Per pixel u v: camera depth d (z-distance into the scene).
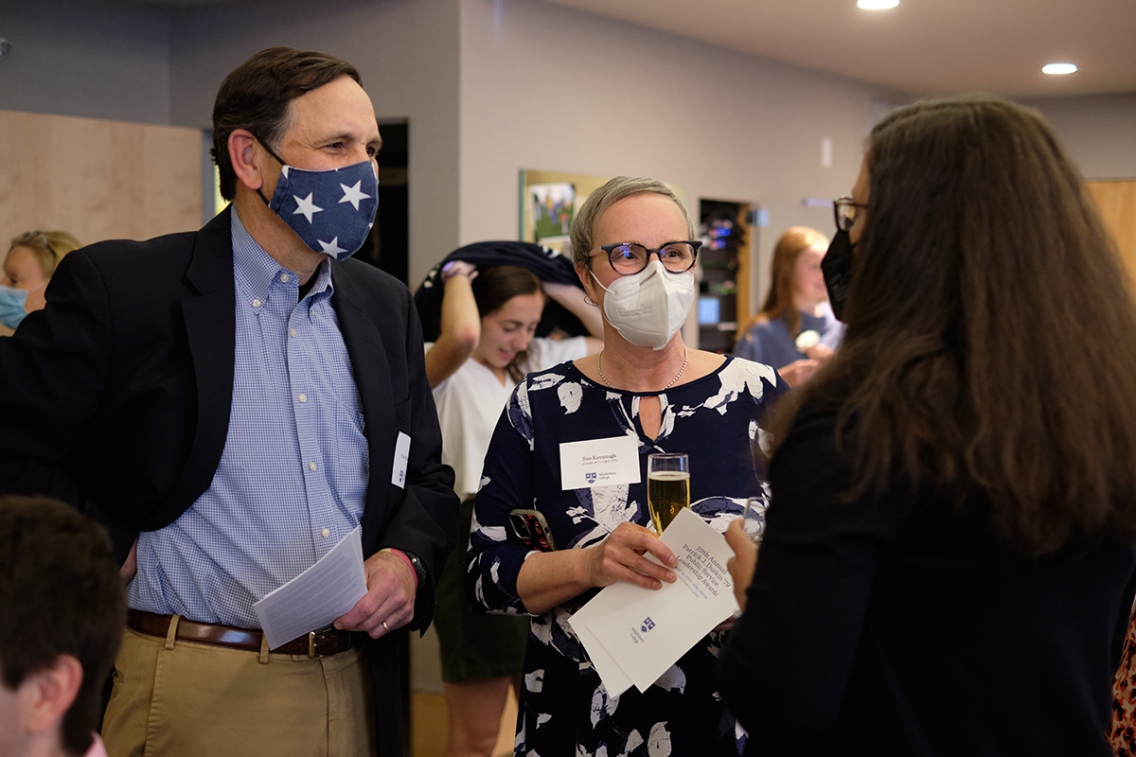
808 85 6.66
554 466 1.59
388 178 4.55
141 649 1.50
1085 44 5.75
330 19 4.54
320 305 1.62
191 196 4.61
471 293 2.87
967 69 6.62
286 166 1.47
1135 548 0.94
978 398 0.88
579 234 1.61
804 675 0.89
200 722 1.47
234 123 1.49
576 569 1.44
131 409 1.44
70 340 1.40
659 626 1.36
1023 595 0.91
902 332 0.94
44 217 4.11
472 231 4.37
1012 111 0.96
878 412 0.91
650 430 1.58
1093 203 0.96
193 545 1.49
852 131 7.18
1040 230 0.91
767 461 1.02
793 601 0.90
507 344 2.93
